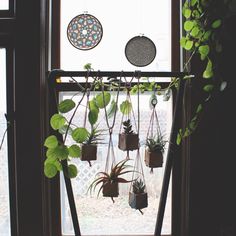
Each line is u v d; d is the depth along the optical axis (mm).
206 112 1282
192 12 1226
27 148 1262
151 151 1199
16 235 1338
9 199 1343
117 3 1417
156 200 1422
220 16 1221
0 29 1261
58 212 1389
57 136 1139
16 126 1261
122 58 1410
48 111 1303
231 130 1301
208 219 1320
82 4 1412
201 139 1290
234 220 1327
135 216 1434
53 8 1377
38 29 1247
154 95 1235
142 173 1303
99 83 1174
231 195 1321
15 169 1305
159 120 1389
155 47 1340
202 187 1305
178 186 1389
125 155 1389
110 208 1428
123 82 1216
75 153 1143
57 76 1122
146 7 1420
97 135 1187
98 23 1354
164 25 1418
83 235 1420
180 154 1372
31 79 1250
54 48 1379
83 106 1312
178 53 1386
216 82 1259
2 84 1334
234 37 1261
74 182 1409
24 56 1245
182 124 1308
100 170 1397
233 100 1290
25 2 1240
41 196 1279
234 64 1272
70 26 1350
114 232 1427
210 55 1251
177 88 1214
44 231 1301
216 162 1305
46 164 1121
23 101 1253
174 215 1396
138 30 1417
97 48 1407
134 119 1372
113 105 1183
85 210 1421
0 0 1328
